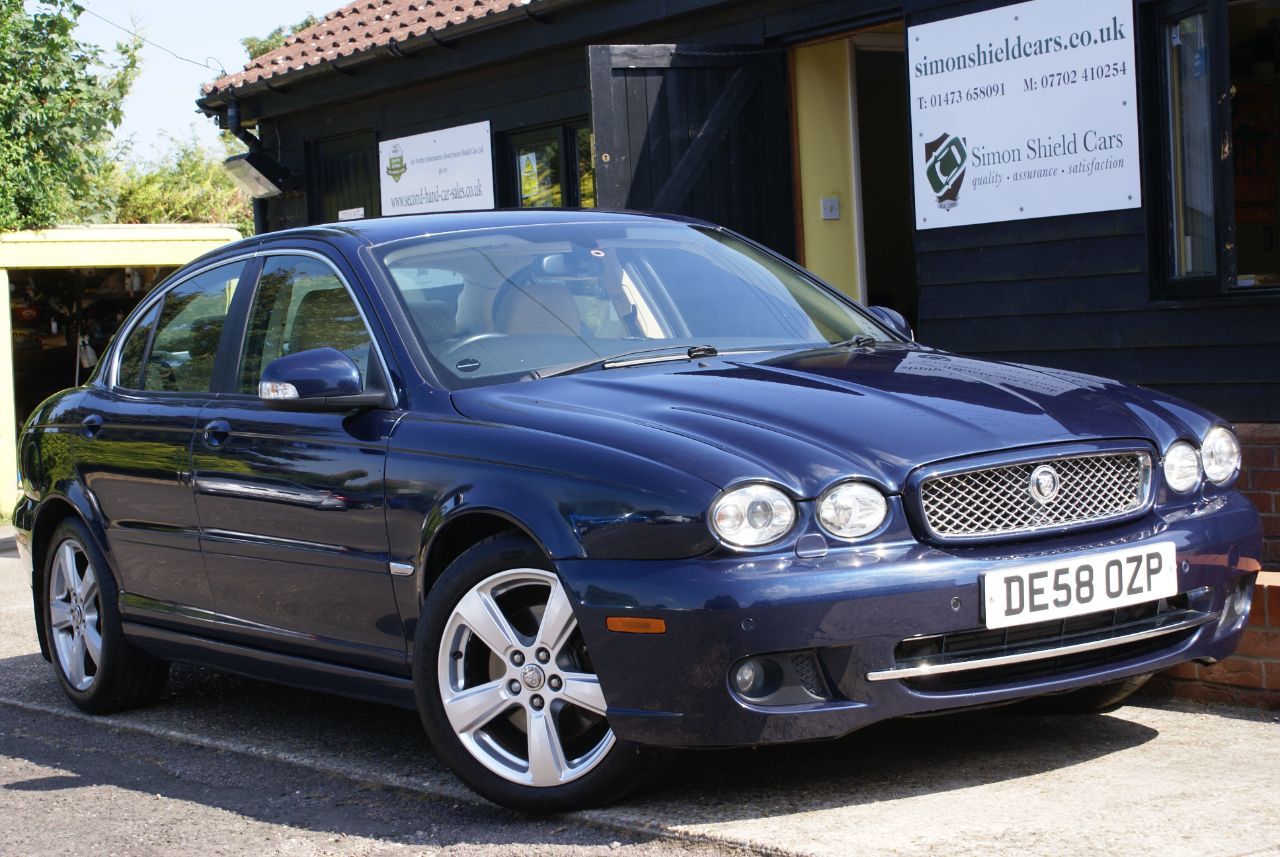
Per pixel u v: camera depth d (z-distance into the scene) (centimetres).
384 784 461
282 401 461
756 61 1005
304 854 400
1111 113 791
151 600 558
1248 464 734
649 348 477
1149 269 777
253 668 517
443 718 418
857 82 1085
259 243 555
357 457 453
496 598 412
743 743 365
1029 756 436
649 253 528
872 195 1130
